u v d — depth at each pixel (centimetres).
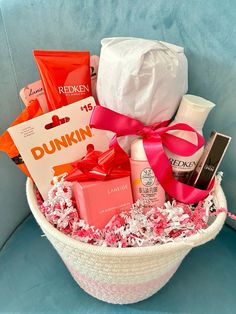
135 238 26
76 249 25
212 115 33
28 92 30
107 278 27
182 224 27
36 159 28
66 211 27
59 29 32
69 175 27
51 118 28
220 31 28
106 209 27
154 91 26
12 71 33
